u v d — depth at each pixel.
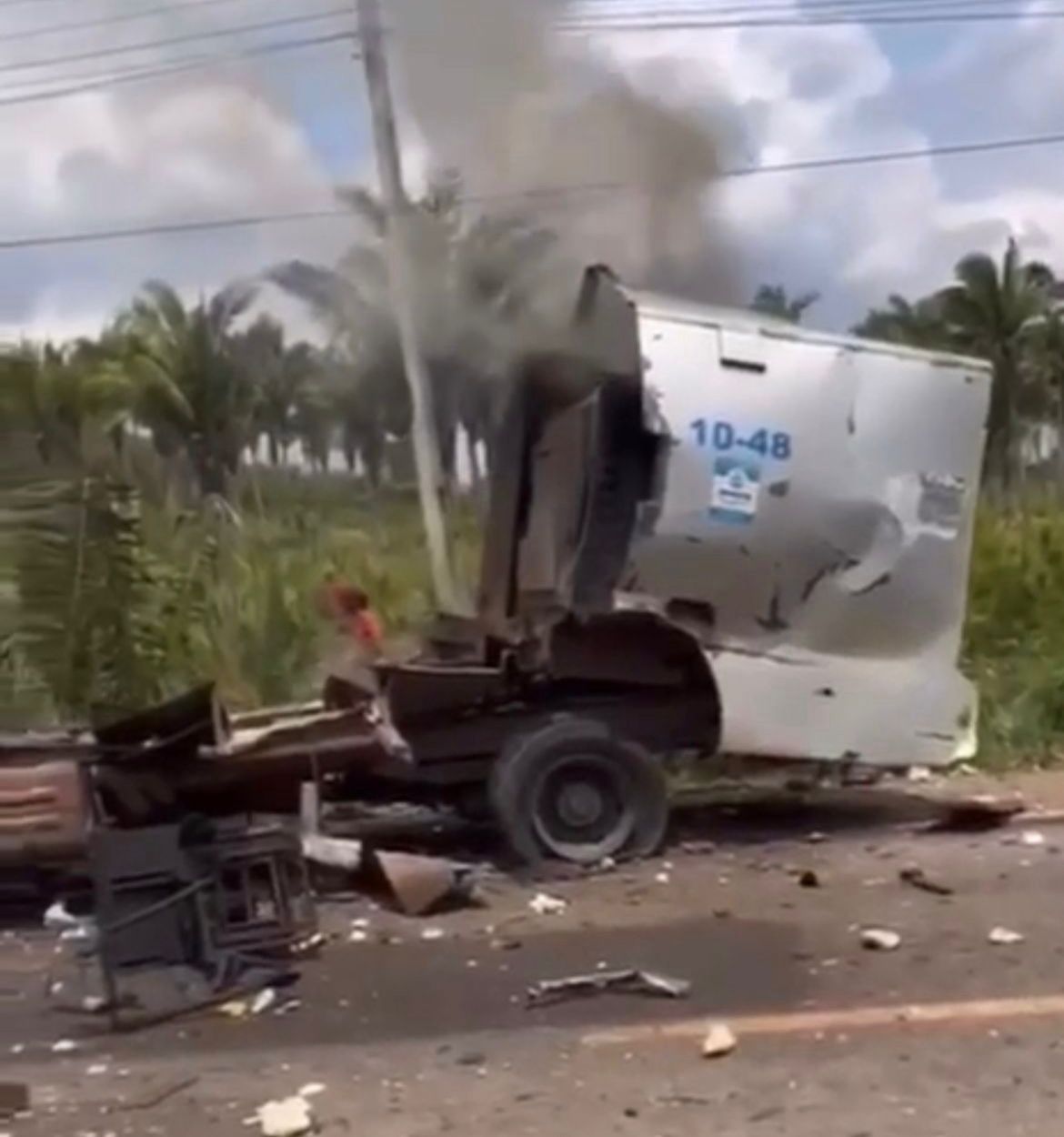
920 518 11.12
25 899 9.66
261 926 8.36
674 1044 7.05
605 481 10.95
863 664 11.09
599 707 10.89
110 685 14.62
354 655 13.31
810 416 10.91
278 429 30.81
